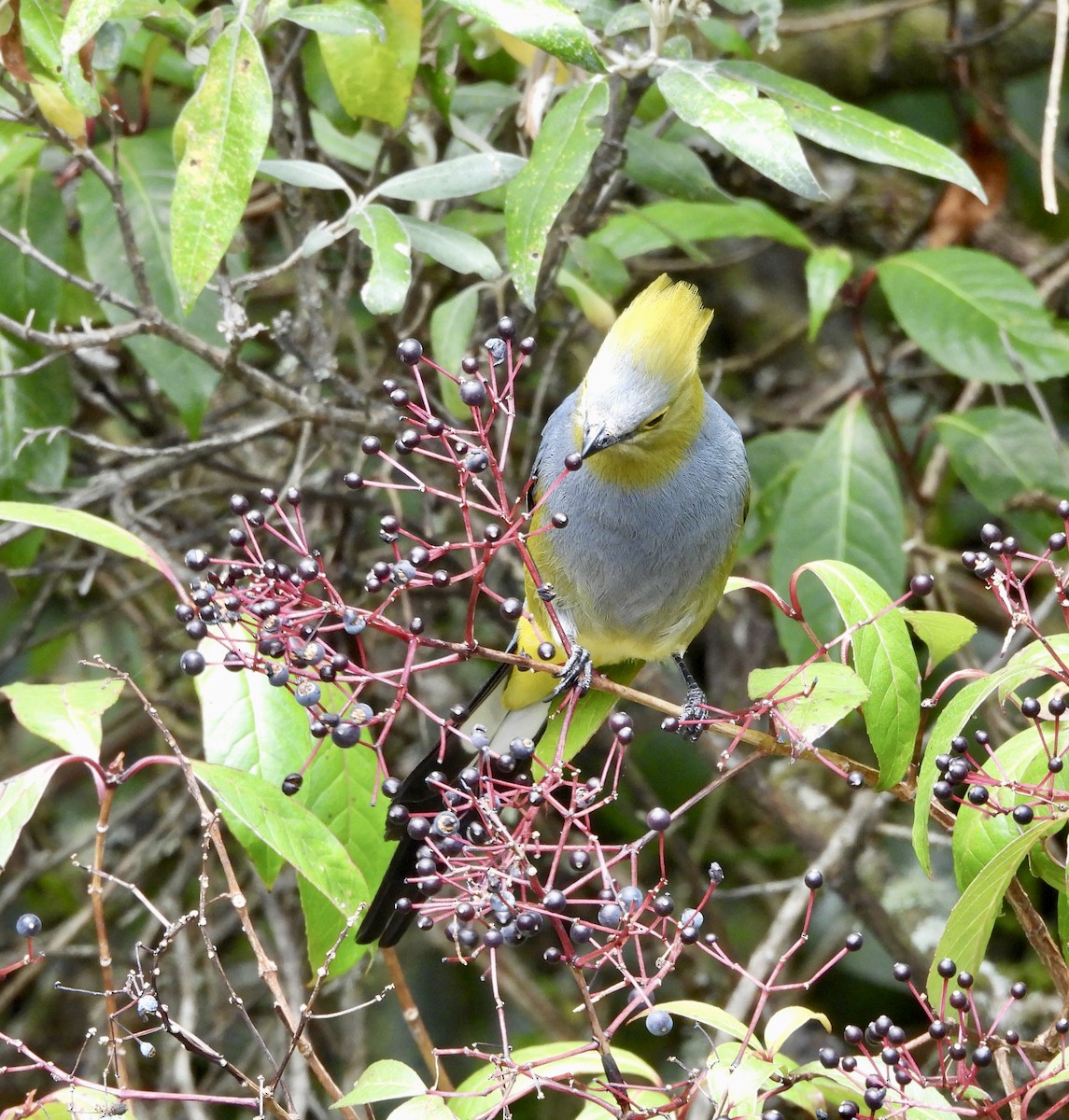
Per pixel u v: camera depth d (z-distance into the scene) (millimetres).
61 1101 5664
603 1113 6352
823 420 14445
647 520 9117
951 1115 6172
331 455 11836
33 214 10242
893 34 15211
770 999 12766
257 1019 12461
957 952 6422
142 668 13477
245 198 7266
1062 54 8000
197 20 8555
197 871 12664
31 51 8789
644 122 11391
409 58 8906
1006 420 11555
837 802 14086
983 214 13547
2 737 14289
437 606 13227
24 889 13188
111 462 12320
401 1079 5711
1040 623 11883
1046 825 6094
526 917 5703
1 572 11227
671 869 13836
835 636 10633
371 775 7590
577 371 14250
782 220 11273
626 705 14070
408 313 11742
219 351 9125
